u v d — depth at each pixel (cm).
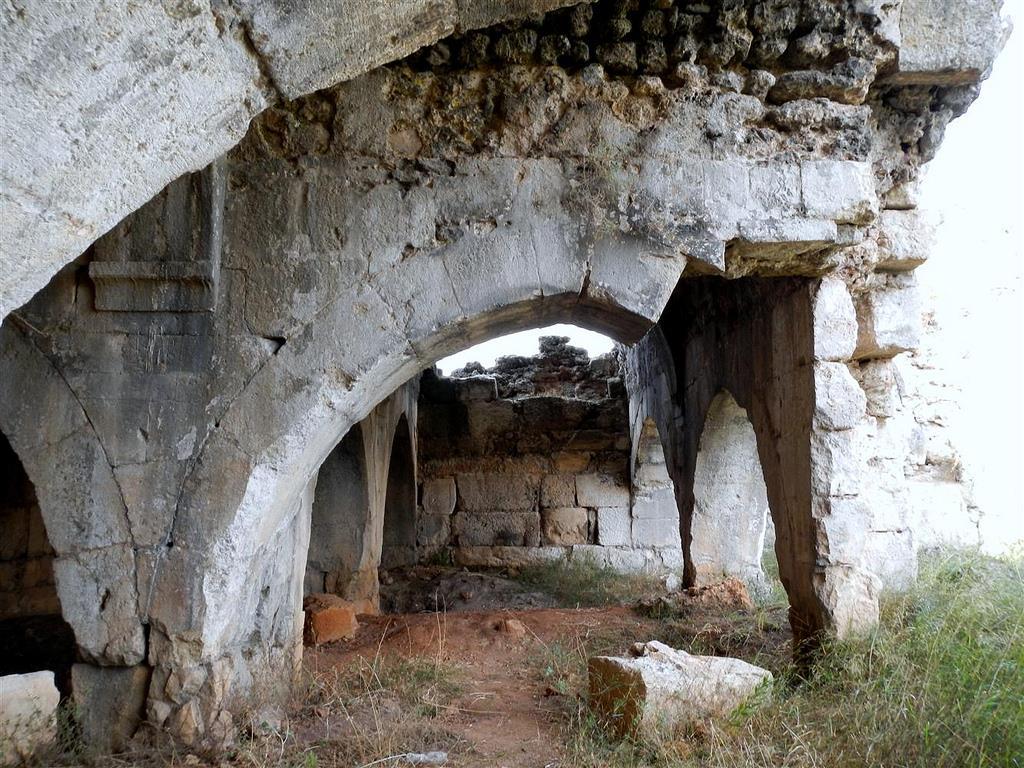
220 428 340
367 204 357
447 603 884
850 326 427
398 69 360
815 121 376
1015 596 427
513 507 1100
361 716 380
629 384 1062
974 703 278
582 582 951
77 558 333
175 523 335
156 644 330
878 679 338
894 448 508
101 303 345
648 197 363
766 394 489
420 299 351
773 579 736
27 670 506
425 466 1120
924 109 427
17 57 156
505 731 366
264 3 192
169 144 201
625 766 308
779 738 316
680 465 734
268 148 360
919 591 466
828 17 374
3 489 630
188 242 346
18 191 168
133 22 170
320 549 726
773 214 367
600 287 356
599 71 363
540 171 363
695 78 371
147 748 318
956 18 388
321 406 343
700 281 615
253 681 368
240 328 347
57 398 341
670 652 387
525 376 1180
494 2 227
